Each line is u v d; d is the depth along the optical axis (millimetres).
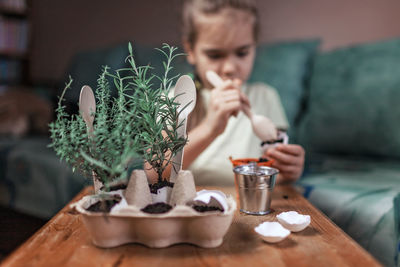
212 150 991
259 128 625
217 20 855
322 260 319
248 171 458
